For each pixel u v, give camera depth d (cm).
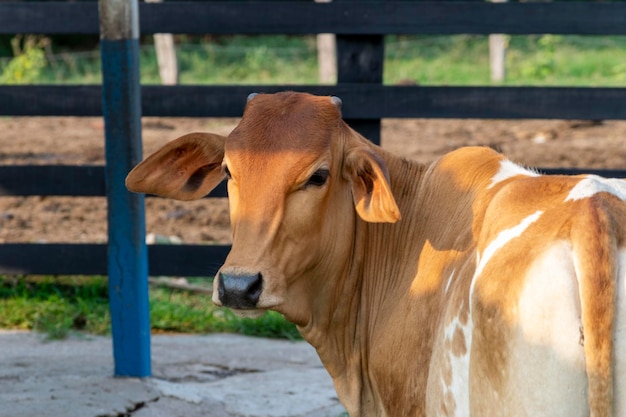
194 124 1441
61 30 721
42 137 1351
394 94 699
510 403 289
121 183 580
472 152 387
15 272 739
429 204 389
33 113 719
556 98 694
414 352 359
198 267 730
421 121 1490
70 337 691
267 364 648
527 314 285
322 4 701
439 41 2278
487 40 2283
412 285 374
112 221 584
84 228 927
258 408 561
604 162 1152
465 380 318
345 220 384
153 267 732
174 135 1345
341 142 376
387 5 695
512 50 2131
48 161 1174
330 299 393
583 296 275
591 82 1756
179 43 2377
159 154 407
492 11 691
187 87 708
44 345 671
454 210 374
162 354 662
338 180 378
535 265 287
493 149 396
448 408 327
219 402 568
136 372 592
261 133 364
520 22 691
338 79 710
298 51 2242
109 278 589
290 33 706
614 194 301
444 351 330
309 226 365
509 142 1303
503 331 292
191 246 729
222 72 2045
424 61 2109
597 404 270
